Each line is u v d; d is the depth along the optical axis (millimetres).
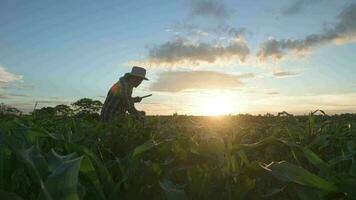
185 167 1829
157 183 1570
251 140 3674
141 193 1586
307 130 3352
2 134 1320
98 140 2740
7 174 1359
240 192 1523
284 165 1284
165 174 1761
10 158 1388
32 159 1258
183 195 1308
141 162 1754
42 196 836
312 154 1486
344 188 1176
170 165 2111
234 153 2137
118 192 1511
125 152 2771
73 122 3600
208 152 1994
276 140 2117
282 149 2631
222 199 1607
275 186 1670
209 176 1614
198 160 2131
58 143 2148
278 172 1265
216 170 1691
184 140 2430
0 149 1366
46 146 2199
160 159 2340
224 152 1976
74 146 1696
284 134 3713
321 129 3775
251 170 1662
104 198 1360
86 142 2475
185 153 2146
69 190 855
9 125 2377
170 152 2316
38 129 1953
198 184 1593
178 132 3586
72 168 901
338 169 1999
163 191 1436
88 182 1505
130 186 1604
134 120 4102
